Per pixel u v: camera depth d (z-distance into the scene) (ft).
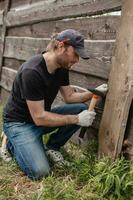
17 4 13.28
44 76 7.34
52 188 6.68
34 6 11.71
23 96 7.34
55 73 7.55
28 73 7.23
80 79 9.16
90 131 8.61
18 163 7.79
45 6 10.92
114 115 7.38
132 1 7.06
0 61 14.60
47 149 8.18
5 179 7.34
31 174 7.47
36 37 11.64
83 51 7.06
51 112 8.04
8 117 7.96
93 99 7.70
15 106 7.83
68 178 7.24
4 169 7.80
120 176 6.64
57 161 7.80
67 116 7.52
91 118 7.59
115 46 7.54
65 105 8.38
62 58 7.23
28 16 12.09
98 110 8.20
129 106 7.06
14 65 13.50
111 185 6.52
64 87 8.14
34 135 7.66
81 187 7.00
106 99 7.70
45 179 7.11
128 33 7.12
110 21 7.97
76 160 7.72
